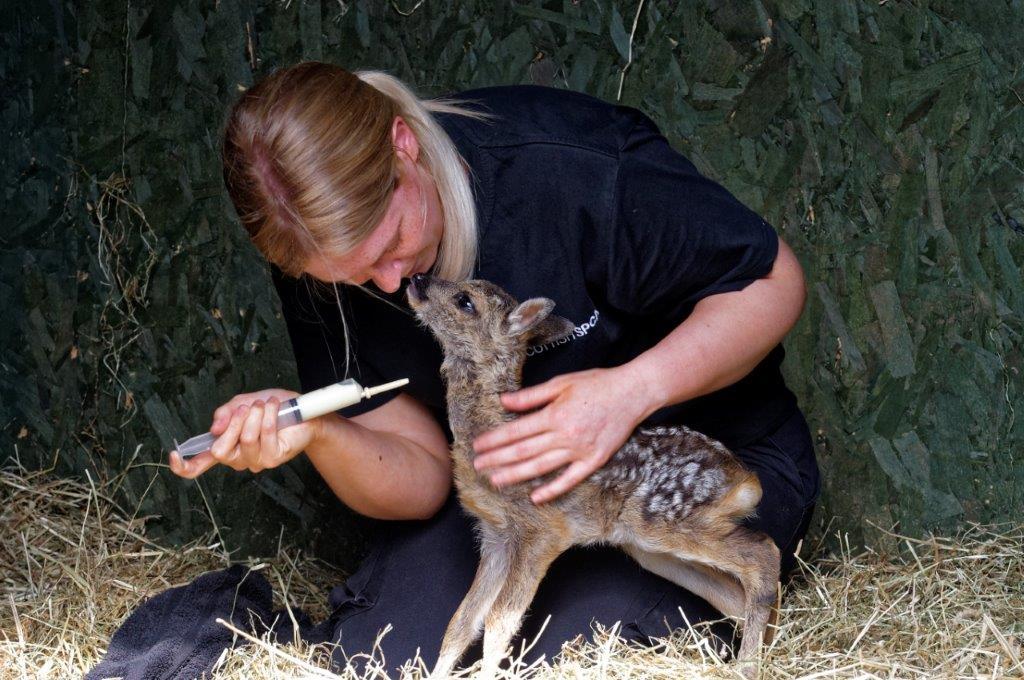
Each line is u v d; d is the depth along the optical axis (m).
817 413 4.42
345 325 3.33
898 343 4.38
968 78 4.26
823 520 4.43
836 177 4.39
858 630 3.63
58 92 4.72
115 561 4.36
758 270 3.21
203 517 4.64
